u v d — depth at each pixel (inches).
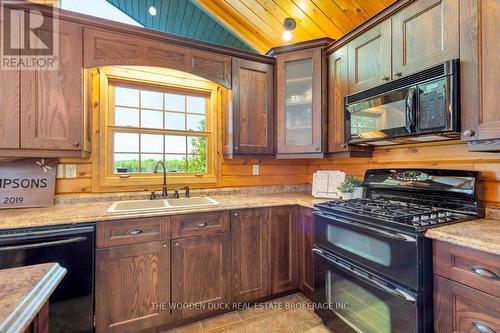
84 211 64.2
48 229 55.7
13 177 69.4
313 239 77.5
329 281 67.1
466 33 47.7
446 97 49.3
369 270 55.2
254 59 90.1
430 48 54.1
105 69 81.0
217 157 97.8
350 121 74.2
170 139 93.3
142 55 73.4
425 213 55.1
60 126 65.1
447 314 43.4
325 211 68.9
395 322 48.8
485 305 38.3
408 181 69.7
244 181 102.6
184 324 70.7
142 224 64.1
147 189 86.6
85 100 70.0
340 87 81.3
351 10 83.6
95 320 59.5
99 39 68.8
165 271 66.4
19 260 52.6
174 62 77.6
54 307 55.2
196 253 70.4
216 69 83.7
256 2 90.6
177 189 90.4
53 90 64.4
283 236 83.4
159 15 116.9
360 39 73.0
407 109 56.2
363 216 56.5
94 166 79.4
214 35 120.6
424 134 54.2
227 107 93.2
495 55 43.9
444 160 65.8
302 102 90.7
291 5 88.4
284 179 110.3
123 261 62.2
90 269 58.7
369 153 85.0
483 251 38.4
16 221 54.2
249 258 78.0
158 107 91.3
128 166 86.4
